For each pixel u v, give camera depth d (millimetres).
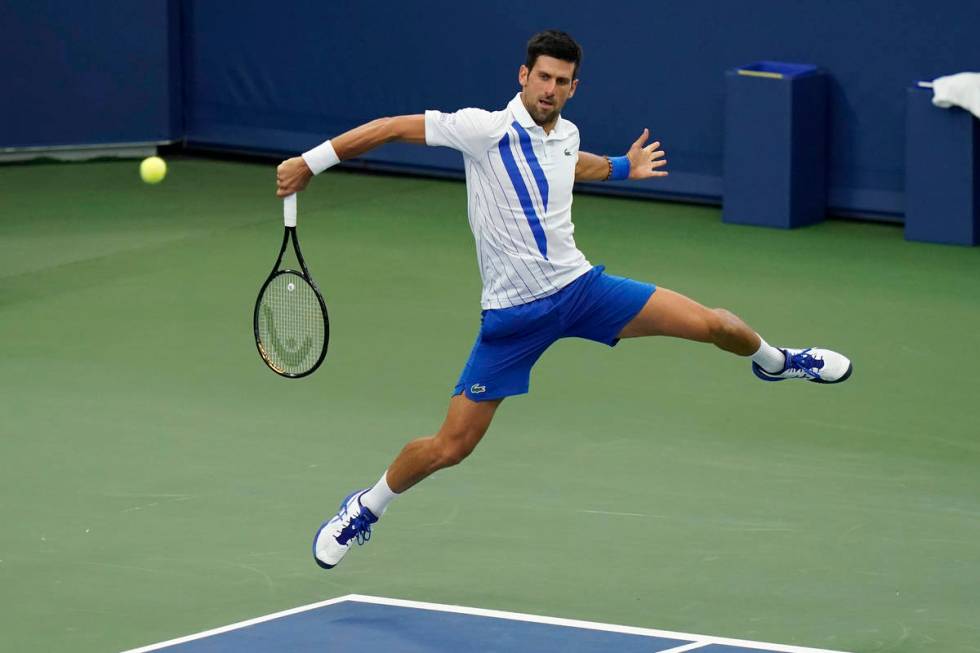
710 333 15828
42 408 22500
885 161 34469
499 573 16922
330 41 40156
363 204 37031
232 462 20359
